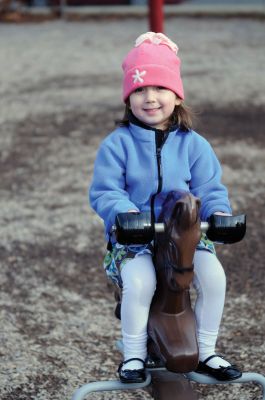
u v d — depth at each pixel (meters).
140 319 2.77
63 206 7.20
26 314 5.06
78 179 7.93
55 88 12.49
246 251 5.98
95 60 14.83
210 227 2.78
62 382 4.20
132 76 2.95
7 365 4.36
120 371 2.80
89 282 5.59
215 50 15.41
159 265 2.73
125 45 16.36
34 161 8.61
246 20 19.48
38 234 6.54
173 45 3.06
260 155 8.45
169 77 2.94
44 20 20.78
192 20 19.78
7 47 16.92
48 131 9.86
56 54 15.73
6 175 8.18
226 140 9.06
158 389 2.86
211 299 2.85
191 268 2.54
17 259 6.02
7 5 21.20
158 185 3.00
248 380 2.90
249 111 10.45
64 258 6.03
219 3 22.11
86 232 6.56
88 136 9.52
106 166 3.03
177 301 2.68
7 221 6.87
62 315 5.05
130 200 3.05
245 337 4.64
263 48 15.44
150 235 2.66
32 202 7.34
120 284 2.97
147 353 2.89
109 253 3.09
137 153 3.02
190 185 3.11
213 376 2.89
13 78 13.54
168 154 3.02
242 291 5.30
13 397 4.03
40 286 5.53
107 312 5.10
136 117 3.03
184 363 2.62
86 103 11.28
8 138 9.59
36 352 4.53
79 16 20.98
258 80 12.47
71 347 4.61
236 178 7.72
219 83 12.32
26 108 11.16
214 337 2.90
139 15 20.80
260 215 6.70
